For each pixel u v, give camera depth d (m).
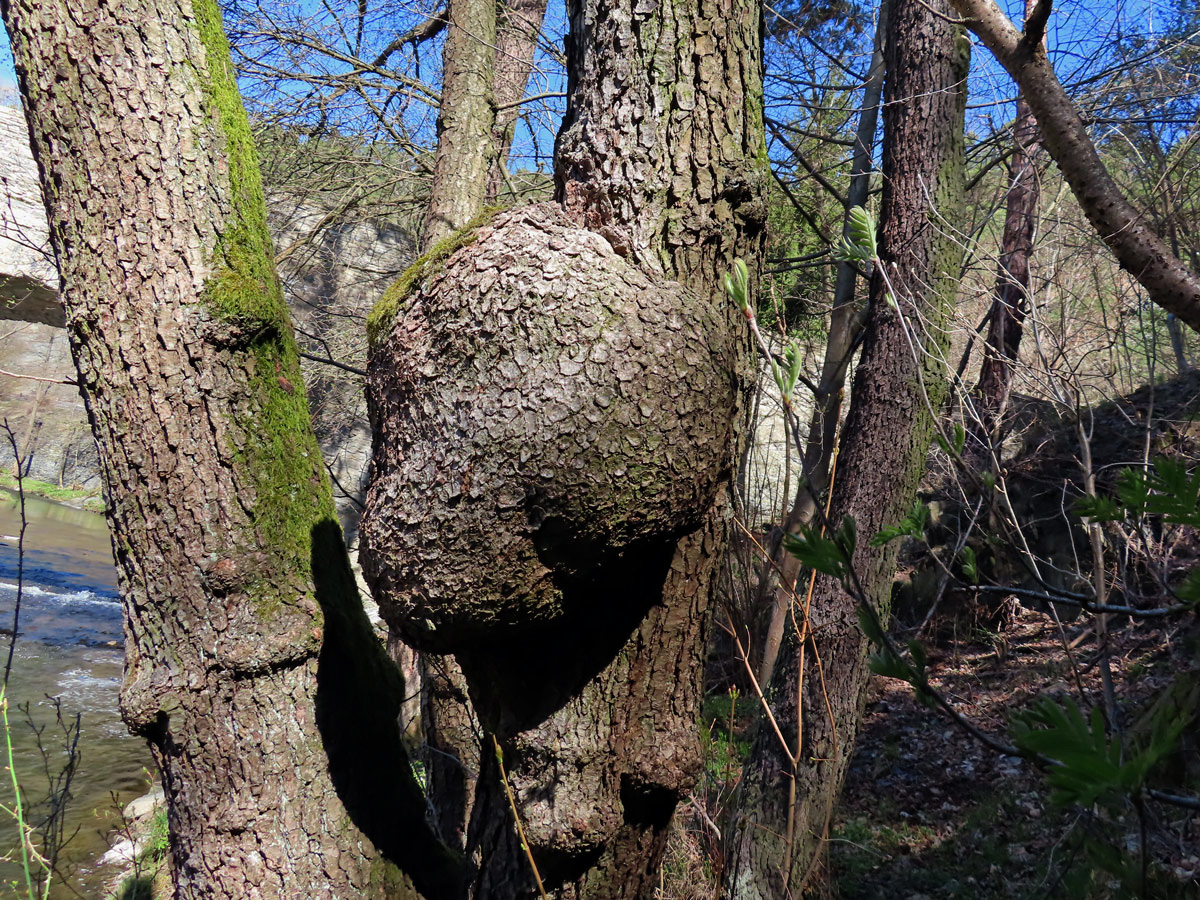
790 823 1.31
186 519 1.64
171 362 1.64
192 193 1.68
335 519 1.91
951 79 3.72
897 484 3.64
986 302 3.57
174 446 1.64
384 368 1.41
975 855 4.32
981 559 6.25
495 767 1.60
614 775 1.45
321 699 1.72
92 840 4.65
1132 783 0.36
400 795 1.81
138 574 1.67
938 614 6.82
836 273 5.75
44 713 6.67
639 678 1.45
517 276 1.23
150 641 1.67
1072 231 2.65
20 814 1.73
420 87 6.23
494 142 5.46
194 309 1.64
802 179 5.73
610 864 1.49
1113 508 0.60
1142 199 2.74
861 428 3.77
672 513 1.25
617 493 1.19
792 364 0.88
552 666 1.46
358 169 6.82
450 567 1.24
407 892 1.73
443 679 3.05
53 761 5.71
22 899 3.94
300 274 7.29
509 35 6.00
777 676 3.88
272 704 1.66
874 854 4.57
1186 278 1.44
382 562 1.33
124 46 1.64
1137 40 3.98
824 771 3.50
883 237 3.82
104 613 10.42
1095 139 3.33
